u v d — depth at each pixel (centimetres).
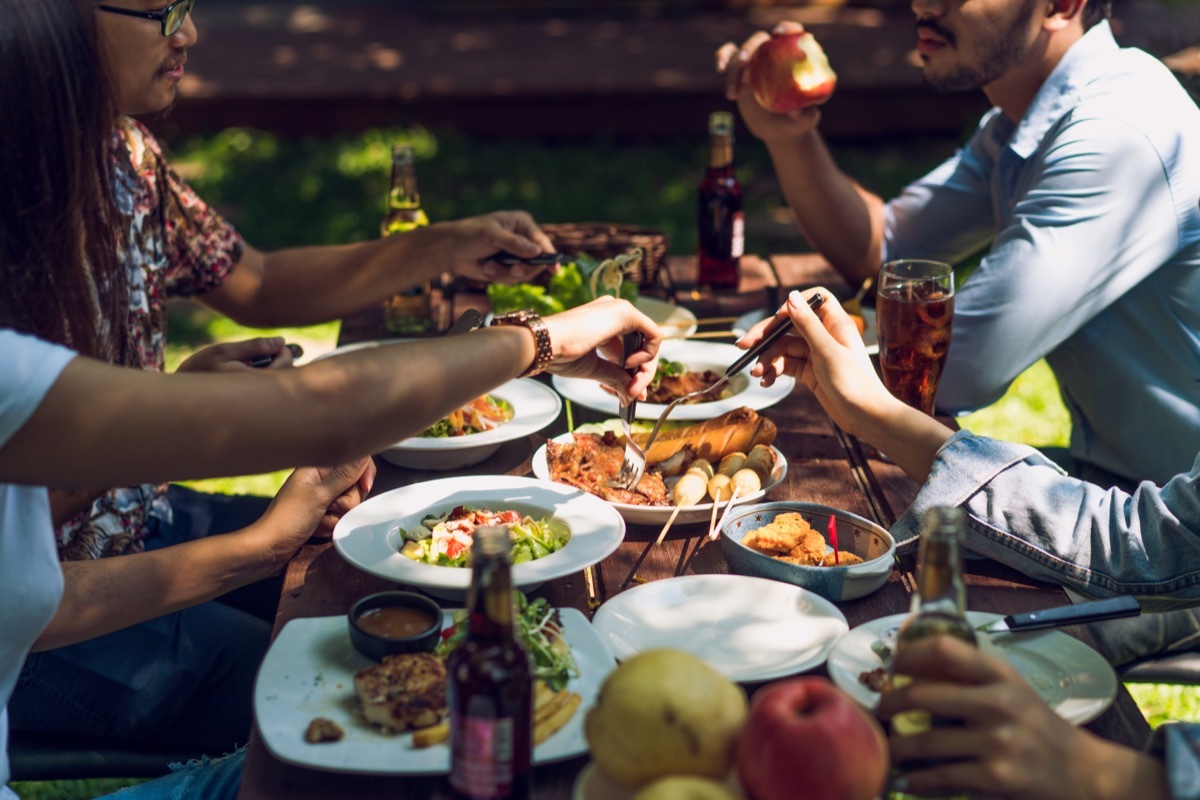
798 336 207
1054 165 247
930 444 186
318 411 136
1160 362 248
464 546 173
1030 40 262
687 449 202
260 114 877
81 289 178
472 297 296
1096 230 239
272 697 141
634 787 114
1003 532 174
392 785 133
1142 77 252
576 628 151
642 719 111
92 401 127
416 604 154
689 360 251
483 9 1141
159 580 176
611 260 268
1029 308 239
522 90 870
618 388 199
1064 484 175
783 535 173
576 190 759
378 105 877
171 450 130
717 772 112
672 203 730
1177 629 192
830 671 144
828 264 325
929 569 121
